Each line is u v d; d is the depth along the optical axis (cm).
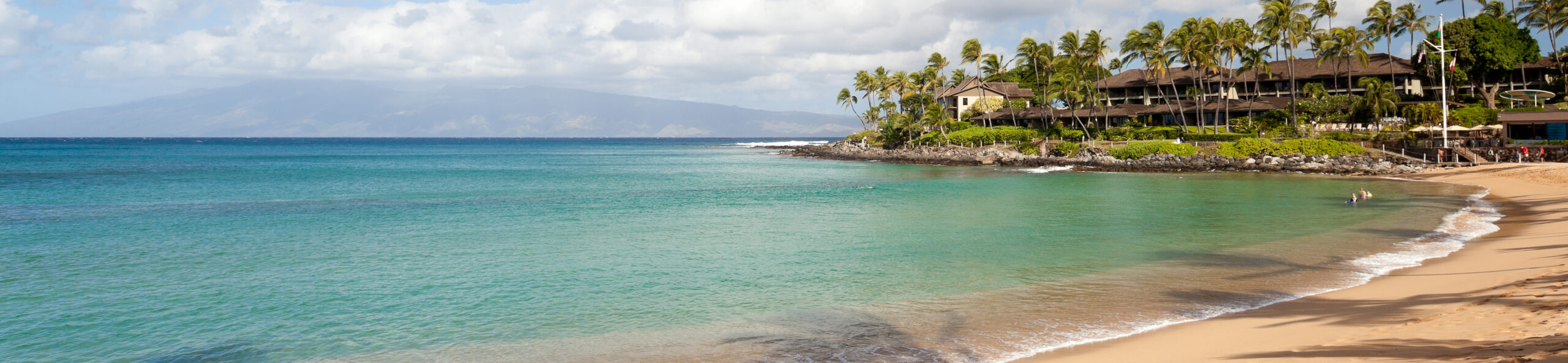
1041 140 9438
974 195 4781
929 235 2908
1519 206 3347
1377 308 1412
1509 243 2223
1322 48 8500
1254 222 3130
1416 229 2759
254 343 1502
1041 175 6731
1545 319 1102
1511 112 6512
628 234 3047
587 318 1644
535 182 6800
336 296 1898
